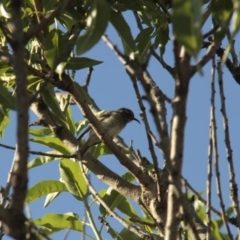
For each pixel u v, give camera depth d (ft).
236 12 21.95
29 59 37.58
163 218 36.29
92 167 40.42
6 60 26.43
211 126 30.04
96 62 37.19
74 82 38.86
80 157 35.88
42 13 36.99
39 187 40.91
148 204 37.86
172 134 23.30
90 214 38.47
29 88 38.01
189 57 23.97
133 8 39.14
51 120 41.09
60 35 36.40
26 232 20.30
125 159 38.11
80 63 37.06
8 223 19.97
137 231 34.53
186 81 23.49
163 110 38.78
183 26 22.36
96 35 26.58
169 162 22.97
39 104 41.22
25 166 20.56
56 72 36.19
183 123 23.22
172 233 23.07
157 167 33.94
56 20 36.86
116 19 32.78
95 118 38.06
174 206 23.18
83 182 40.04
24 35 24.68
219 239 33.65
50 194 41.50
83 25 36.27
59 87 36.94
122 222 34.22
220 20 27.17
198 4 22.38
